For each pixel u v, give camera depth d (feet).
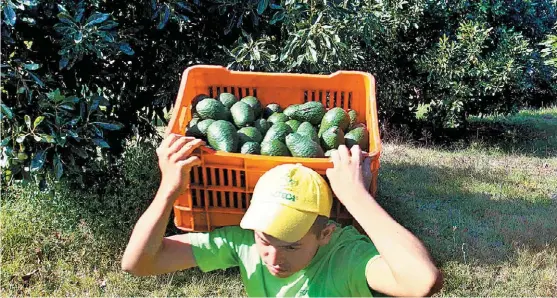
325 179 7.39
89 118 13.17
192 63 15.06
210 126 8.58
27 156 12.62
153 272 7.05
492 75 24.31
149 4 13.89
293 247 6.42
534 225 16.12
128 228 14.38
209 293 12.91
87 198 14.55
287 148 8.25
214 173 7.83
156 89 15.20
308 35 13.23
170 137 7.07
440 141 27.02
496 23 27.14
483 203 17.72
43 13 12.80
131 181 15.19
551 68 27.99
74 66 13.61
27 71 12.10
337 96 9.73
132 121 15.34
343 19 14.99
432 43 25.55
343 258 6.74
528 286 13.30
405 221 16.25
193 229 8.30
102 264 13.65
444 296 12.91
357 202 6.42
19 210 15.28
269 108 9.72
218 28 15.23
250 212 6.45
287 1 13.51
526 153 24.79
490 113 26.30
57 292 12.80
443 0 25.27
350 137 8.79
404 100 26.04
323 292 6.75
